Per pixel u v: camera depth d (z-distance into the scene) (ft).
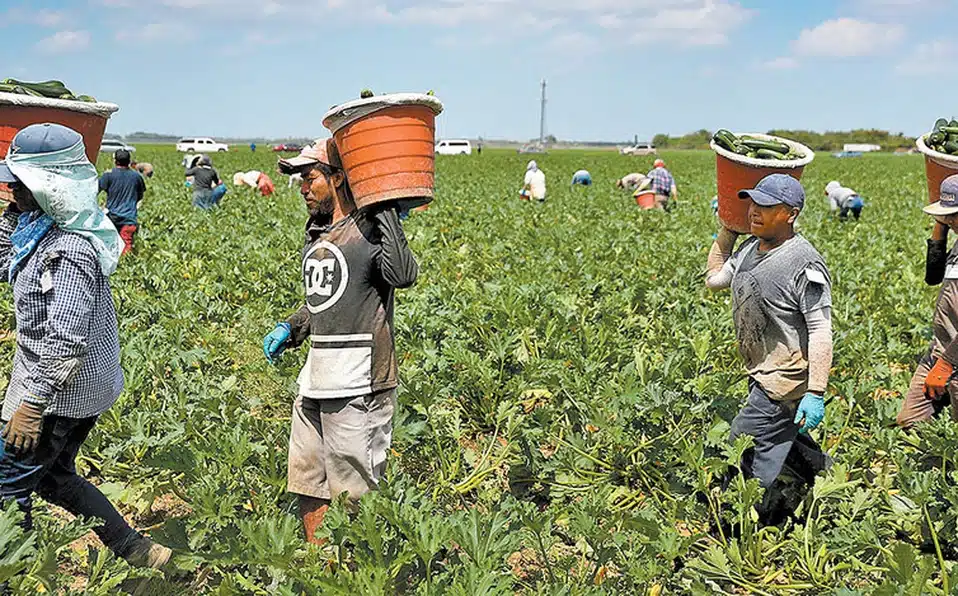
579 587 12.43
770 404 15.20
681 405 17.69
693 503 15.12
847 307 29.89
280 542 12.10
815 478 15.85
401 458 18.37
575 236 48.55
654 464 17.66
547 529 13.35
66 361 11.82
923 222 64.69
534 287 28.43
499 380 21.30
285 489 15.11
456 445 18.52
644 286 30.58
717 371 23.21
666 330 26.40
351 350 13.11
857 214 64.64
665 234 52.03
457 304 27.35
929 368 18.24
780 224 14.62
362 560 11.88
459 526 12.19
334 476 13.52
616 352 23.09
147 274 32.99
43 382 11.75
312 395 13.29
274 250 40.22
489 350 24.41
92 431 17.61
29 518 12.82
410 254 12.96
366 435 13.34
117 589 13.64
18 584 11.35
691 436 17.99
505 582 11.42
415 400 18.22
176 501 17.21
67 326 11.77
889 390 23.43
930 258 19.12
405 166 12.33
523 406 22.70
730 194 16.42
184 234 46.75
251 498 14.71
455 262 40.52
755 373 15.35
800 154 16.87
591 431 20.07
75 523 12.41
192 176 62.08
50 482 13.20
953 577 12.07
